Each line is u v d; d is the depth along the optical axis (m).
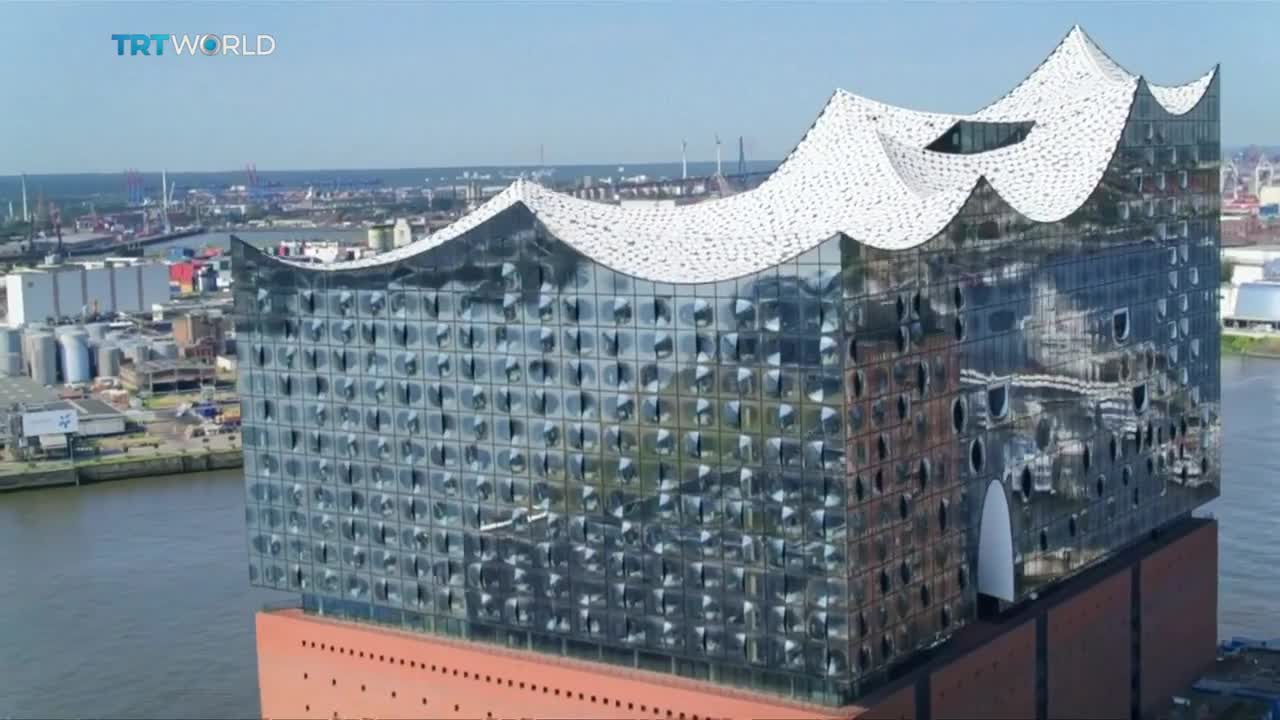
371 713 142.38
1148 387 157.75
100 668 167.88
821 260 114.44
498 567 135.75
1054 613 140.75
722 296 119.56
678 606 125.25
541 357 130.38
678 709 122.75
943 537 127.75
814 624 118.19
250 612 185.75
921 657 127.81
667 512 124.81
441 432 137.75
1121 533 154.38
